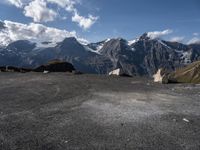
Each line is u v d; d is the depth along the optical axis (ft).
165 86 124.57
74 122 61.26
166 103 82.64
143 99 89.04
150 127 58.18
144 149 46.75
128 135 53.21
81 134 53.57
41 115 66.95
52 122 61.21
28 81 136.36
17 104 79.51
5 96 92.38
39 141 49.73
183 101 86.22
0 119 63.10
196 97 93.86
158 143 49.37
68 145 48.08
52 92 101.45
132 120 63.16
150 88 116.37
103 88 113.70
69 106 77.05
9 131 54.70
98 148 46.93
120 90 108.58
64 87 115.24
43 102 82.53
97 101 84.64
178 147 47.73
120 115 67.51
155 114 68.80
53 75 174.19
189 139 51.55
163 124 60.34
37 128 56.90
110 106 77.51
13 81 135.54
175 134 54.08
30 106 76.84
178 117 66.18
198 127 58.75
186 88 116.57
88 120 62.90
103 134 53.62
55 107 75.72
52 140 50.29
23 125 58.75
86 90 107.14
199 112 71.72
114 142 49.62
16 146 47.32
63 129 56.44
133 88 115.34
